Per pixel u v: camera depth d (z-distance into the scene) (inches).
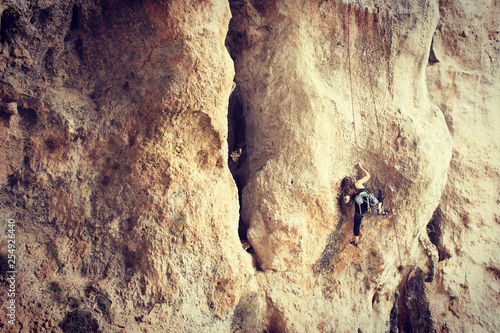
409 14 263.9
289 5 244.5
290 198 246.7
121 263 205.0
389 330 306.3
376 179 272.5
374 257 277.9
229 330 224.8
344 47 260.7
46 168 195.0
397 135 267.9
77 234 201.2
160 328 198.1
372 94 268.7
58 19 182.5
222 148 217.8
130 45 197.9
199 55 189.8
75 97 198.2
